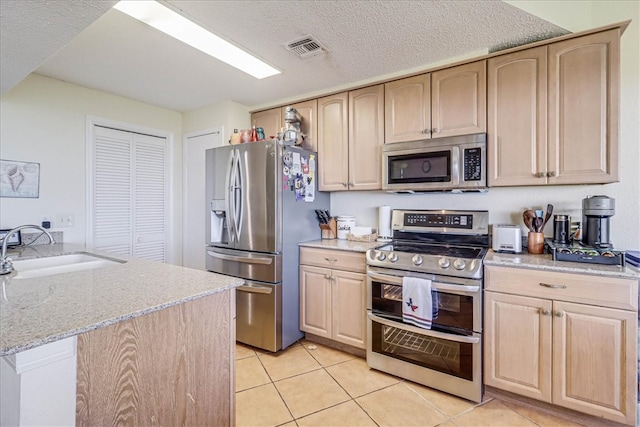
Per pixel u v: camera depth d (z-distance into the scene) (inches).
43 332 33.3
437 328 78.2
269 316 100.0
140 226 131.6
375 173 103.1
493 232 85.4
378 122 102.3
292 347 104.7
